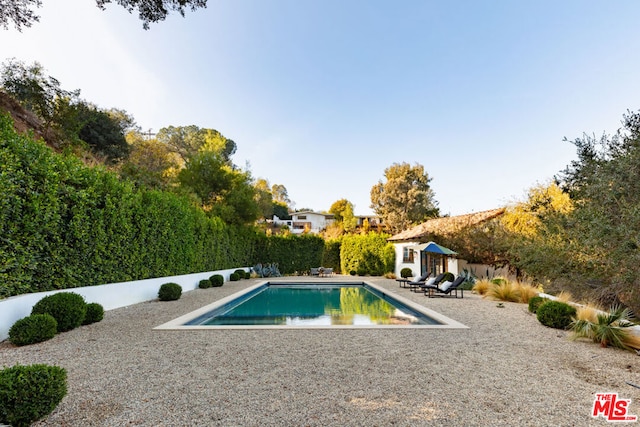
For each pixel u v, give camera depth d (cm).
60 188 738
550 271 989
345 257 2648
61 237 750
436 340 602
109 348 536
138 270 1075
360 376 414
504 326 729
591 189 725
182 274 1412
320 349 536
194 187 2298
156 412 314
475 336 636
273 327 693
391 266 2453
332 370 436
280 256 2556
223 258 1923
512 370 445
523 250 1130
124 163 2133
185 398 346
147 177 1958
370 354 511
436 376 418
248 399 345
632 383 402
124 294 966
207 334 635
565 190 926
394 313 1065
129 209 1006
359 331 671
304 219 6519
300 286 1895
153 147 2881
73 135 1766
